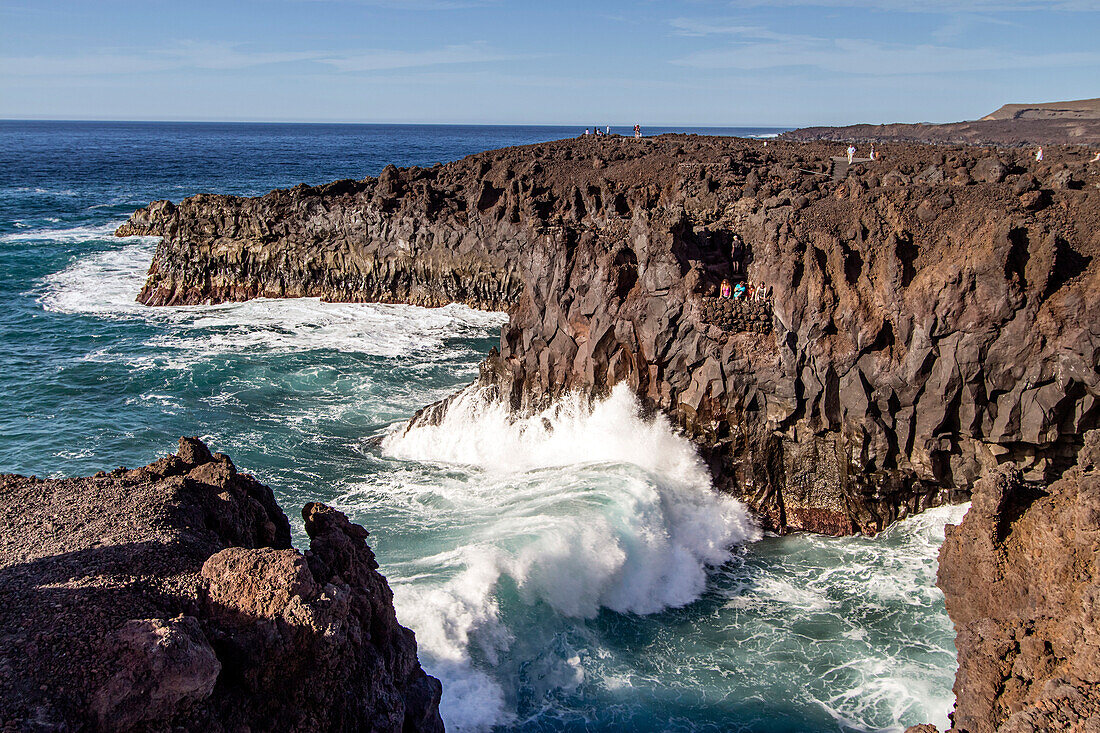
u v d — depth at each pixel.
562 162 62.66
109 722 10.39
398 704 14.66
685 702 19.09
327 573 14.17
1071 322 24.05
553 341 31.89
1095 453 18.58
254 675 12.08
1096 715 11.80
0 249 74.06
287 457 31.94
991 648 14.89
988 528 17.56
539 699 18.80
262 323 52.78
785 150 65.31
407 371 43.50
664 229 30.27
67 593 12.23
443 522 25.62
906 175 38.78
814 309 26.64
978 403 25.47
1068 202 28.75
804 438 27.64
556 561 22.33
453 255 56.62
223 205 62.12
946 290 25.05
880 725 18.48
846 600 23.38
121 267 68.81
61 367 42.09
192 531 14.70
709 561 25.73
